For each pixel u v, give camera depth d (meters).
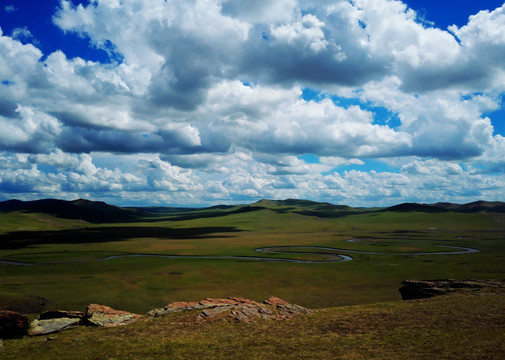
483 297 44.97
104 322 40.59
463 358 24.72
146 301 71.75
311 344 30.42
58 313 42.59
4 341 35.38
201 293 78.69
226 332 35.28
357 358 26.27
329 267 115.50
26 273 104.25
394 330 33.06
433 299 47.44
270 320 39.91
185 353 29.39
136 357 28.80
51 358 29.58
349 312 42.41
